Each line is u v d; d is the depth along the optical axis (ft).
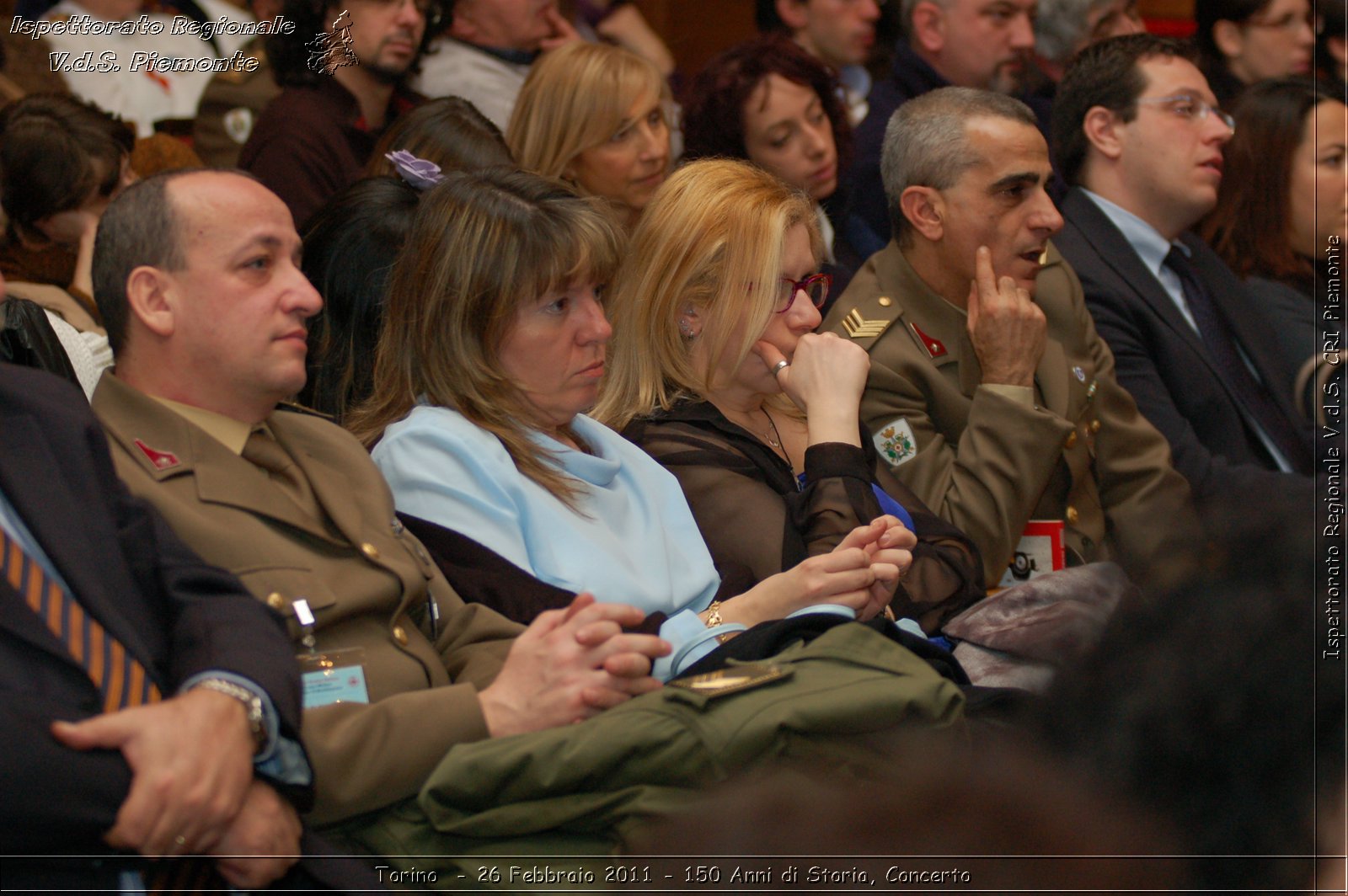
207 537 9.20
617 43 25.62
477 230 11.12
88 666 7.75
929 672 8.62
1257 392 19.13
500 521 10.82
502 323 11.14
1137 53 18.83
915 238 16.17
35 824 6.98
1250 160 20.36
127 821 7.13
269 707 7.78
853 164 20.49
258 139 18.63
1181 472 17.47
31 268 16.42
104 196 16.07
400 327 11.59
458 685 9.04
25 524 8.11
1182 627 3.13
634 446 12.51
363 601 9.59
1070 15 22.80
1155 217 18.90
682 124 20.36
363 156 19.02
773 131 19.45
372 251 12.89
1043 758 3.11
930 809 3.03
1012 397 14.84
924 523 13.70
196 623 8.11
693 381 13.30
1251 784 2.96
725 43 29.48
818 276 13.66
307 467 10.06
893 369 15.51
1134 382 18.04
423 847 8.43
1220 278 19.80
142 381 9.77
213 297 9.55
